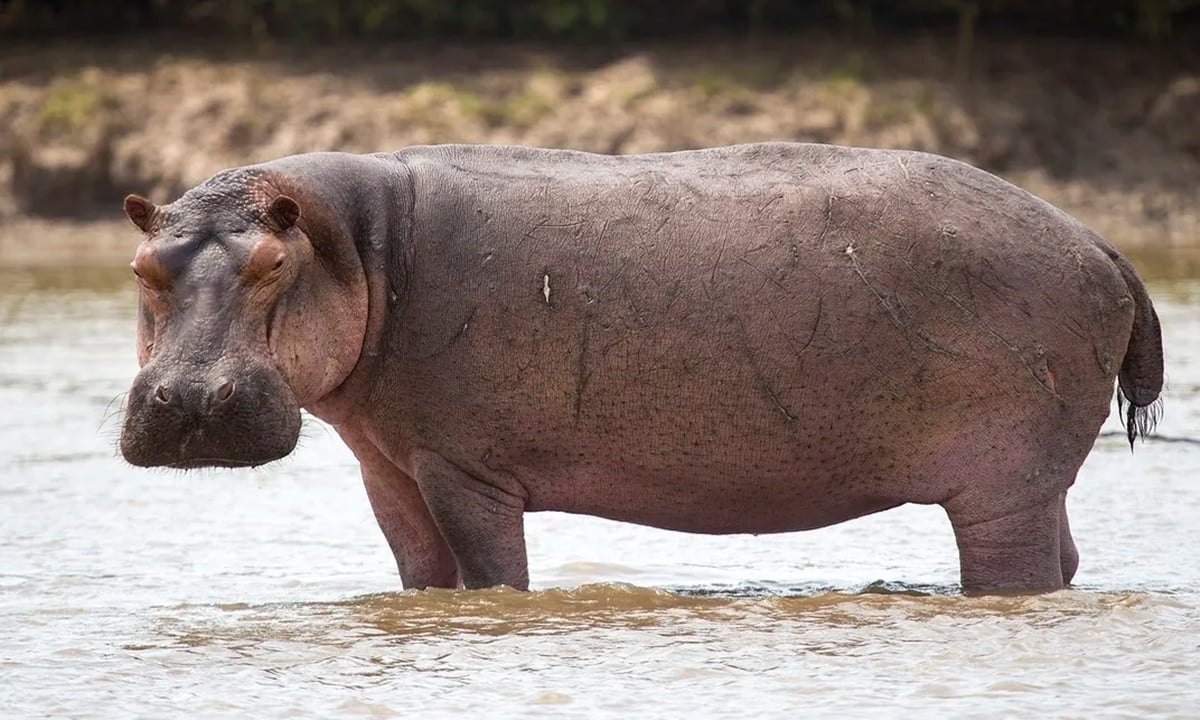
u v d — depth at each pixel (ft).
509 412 95.91
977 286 94.63
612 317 94.89
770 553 117.80
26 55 406.41
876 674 82.33
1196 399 171.73
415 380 96.07
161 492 142.92
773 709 77.20
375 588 107.96
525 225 96.17
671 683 81.61
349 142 361.71
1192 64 385.70
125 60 401.49
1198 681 80.12
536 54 398.62
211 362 87.04
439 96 368.89
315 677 83.71
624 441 96.17
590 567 112.47
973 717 75.25
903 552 117.50
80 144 368.07
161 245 89.20
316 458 160.15
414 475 98.68
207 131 368.48
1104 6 407.03
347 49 404.77
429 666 85.35
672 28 416.05
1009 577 97.09
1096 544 116.16
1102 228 341.82
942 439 95.61
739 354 94.53
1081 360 95.61
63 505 137.39
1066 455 96.53
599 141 356.38
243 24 416.26
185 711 78.48
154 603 102.99
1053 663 83.46
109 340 231.91
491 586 98.84
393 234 96.02
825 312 94.32
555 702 78.79
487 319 95.30
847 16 402.52
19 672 85.25
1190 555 112.47
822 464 96.22
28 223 362.12
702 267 95.04
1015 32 406.21
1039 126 363.56
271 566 115.44
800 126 357.82
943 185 96.63
